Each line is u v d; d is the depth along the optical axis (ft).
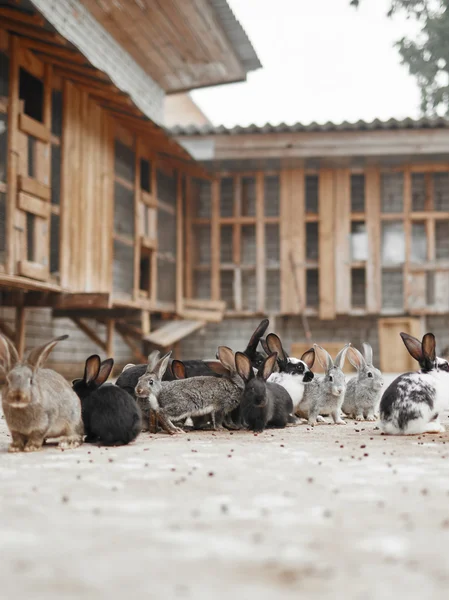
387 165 30.68
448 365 10.09
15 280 17.13
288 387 11.51
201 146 29.25
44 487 6.50
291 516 5.51
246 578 4.04
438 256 31.27
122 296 23.44
